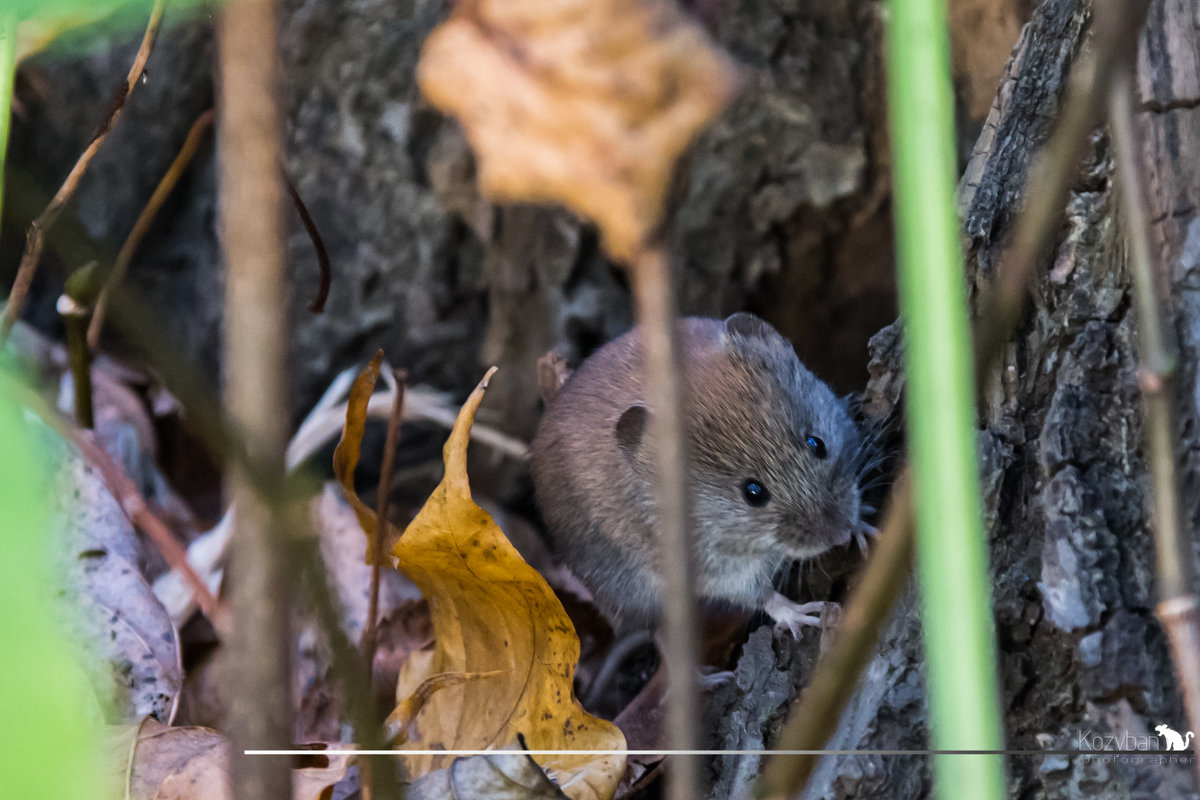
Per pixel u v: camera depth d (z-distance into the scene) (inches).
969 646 78.2
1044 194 85.7
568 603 361.7
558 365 388.2
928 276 77.8
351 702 121.4
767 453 301.0
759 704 229.8
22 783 44.9
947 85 77.5
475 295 411.8
